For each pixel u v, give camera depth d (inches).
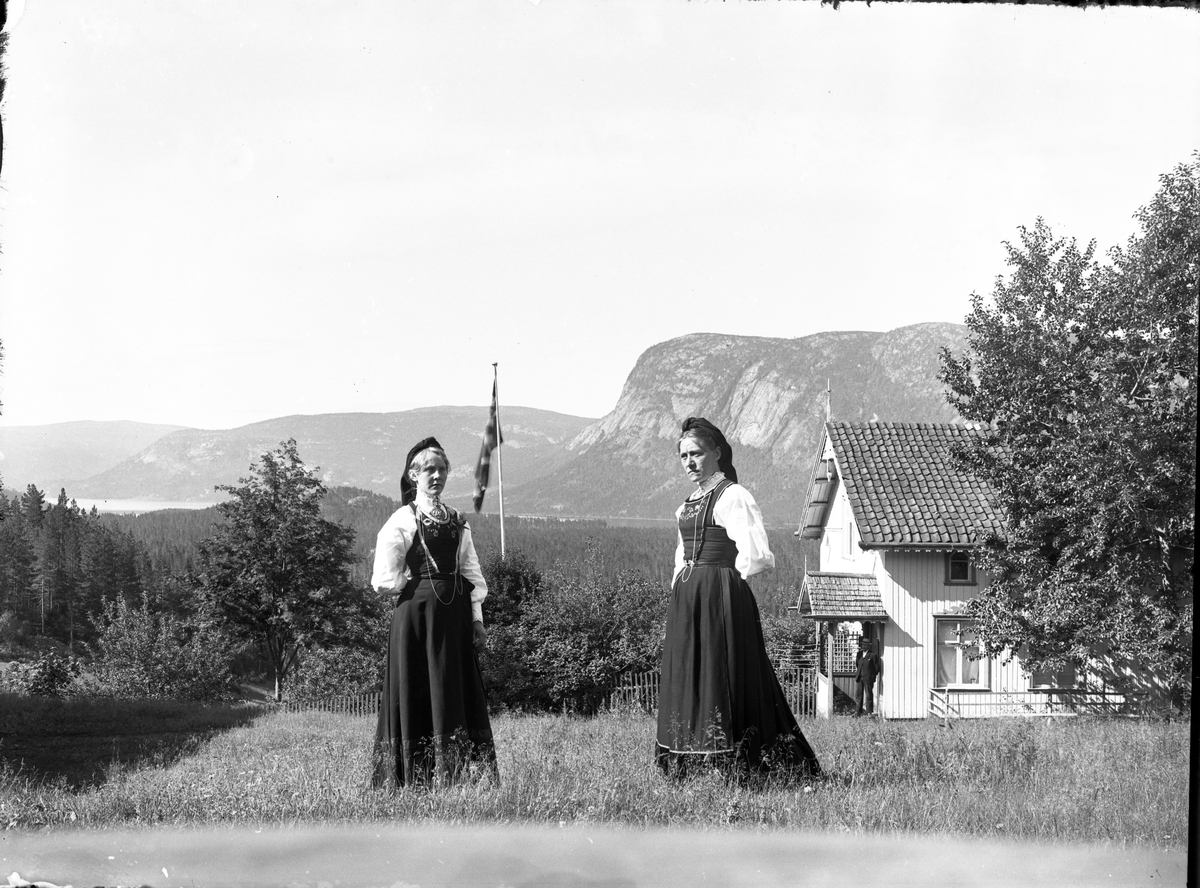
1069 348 826.8
